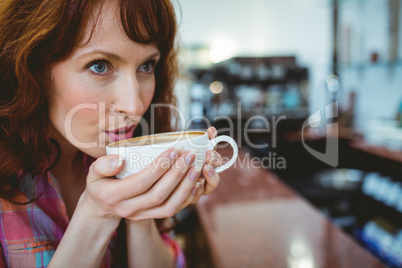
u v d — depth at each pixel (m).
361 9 2.53
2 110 0.60
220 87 3.93
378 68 2.47
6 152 0.61
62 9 0.51
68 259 0.53
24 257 0.62
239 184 1.67
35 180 0.68
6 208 0.62
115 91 0.59
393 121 2.22
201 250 1.56
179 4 0.91
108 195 0.47
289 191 1.53
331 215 2.08
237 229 1.12
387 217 1.84
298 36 4.66
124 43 0.55
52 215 0.71
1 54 0.59
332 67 2.85
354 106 2.79
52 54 0.54
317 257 0.92
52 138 0.69
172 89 0.95
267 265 0.88
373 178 2.03
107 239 0.55
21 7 0.57
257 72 4.11
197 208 1.38
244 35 4.83
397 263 1.45
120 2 0.53
